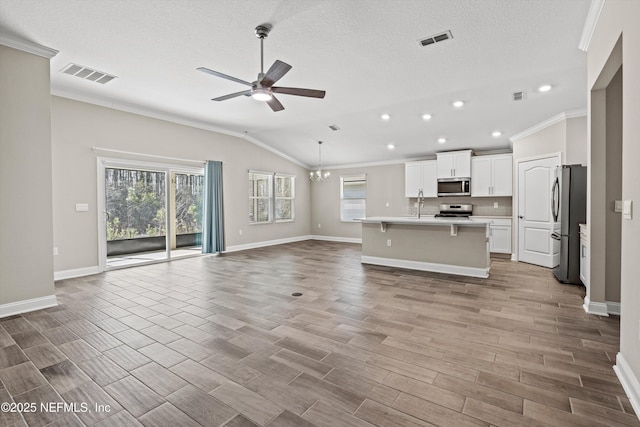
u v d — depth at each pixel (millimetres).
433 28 2896
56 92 4512
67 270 4676
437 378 1979
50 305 3367
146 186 5789
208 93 4660
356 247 7883
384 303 3438
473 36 3025
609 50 2309
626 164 1948
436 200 7746
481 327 2768
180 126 6121
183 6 2594
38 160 3299
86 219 4859
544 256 5285
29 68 3229
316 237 9656
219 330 2740
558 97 4465
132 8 2625
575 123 4742
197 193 6707
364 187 8805
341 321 2932
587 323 2842
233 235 7203
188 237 6578
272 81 2979
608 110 3023
